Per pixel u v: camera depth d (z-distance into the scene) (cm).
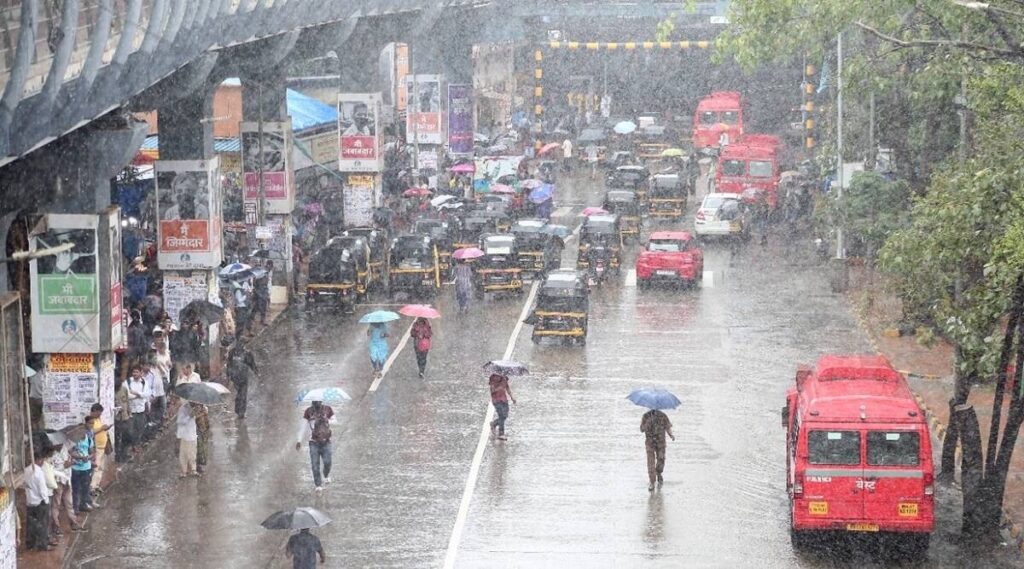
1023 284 5625
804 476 5516
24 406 5484
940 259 5981
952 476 6719
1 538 4500
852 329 10219
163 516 6178
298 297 11488
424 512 6228
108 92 5456
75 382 6725
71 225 6600
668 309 11031
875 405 5553
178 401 8144
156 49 6069
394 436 7475
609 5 19112
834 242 12656
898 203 11012
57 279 6619
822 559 5638
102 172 6750
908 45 6219
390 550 5734
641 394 6500
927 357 9231
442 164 16662
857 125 11831
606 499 6419
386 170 15688
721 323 10488
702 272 12238
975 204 5634
